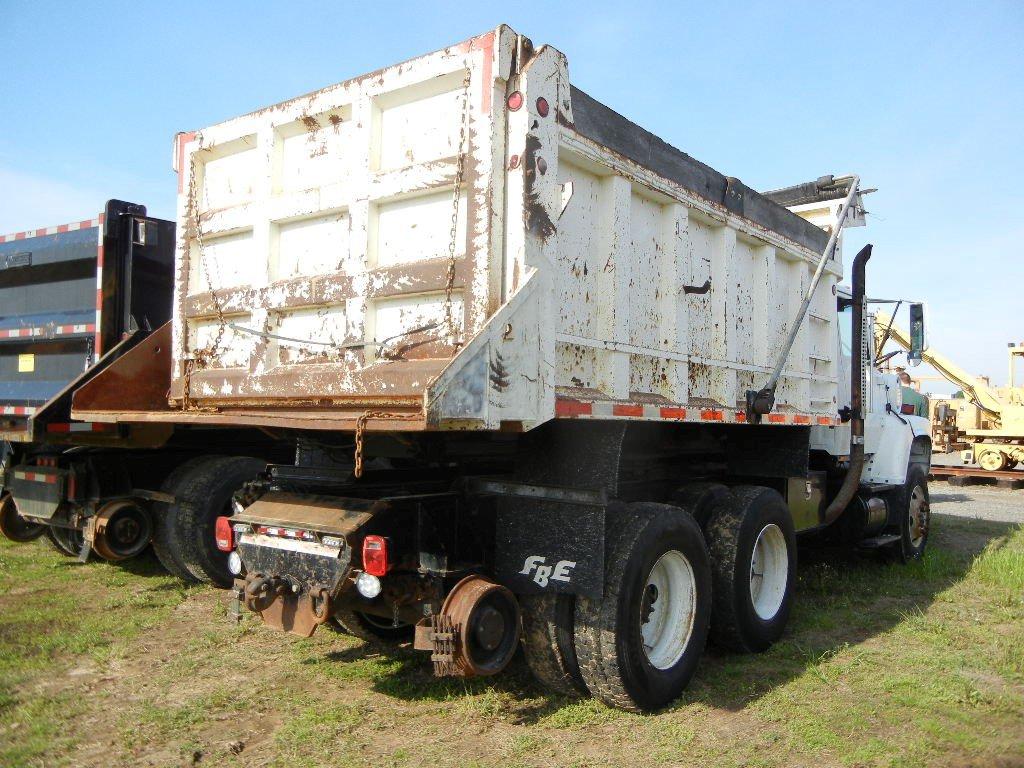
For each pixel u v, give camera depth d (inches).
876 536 302.8
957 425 781.9
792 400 241.6
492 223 132.1
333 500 152.6
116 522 238.5
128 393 202.7
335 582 140.8
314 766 130.5
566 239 148.1
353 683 167.3
